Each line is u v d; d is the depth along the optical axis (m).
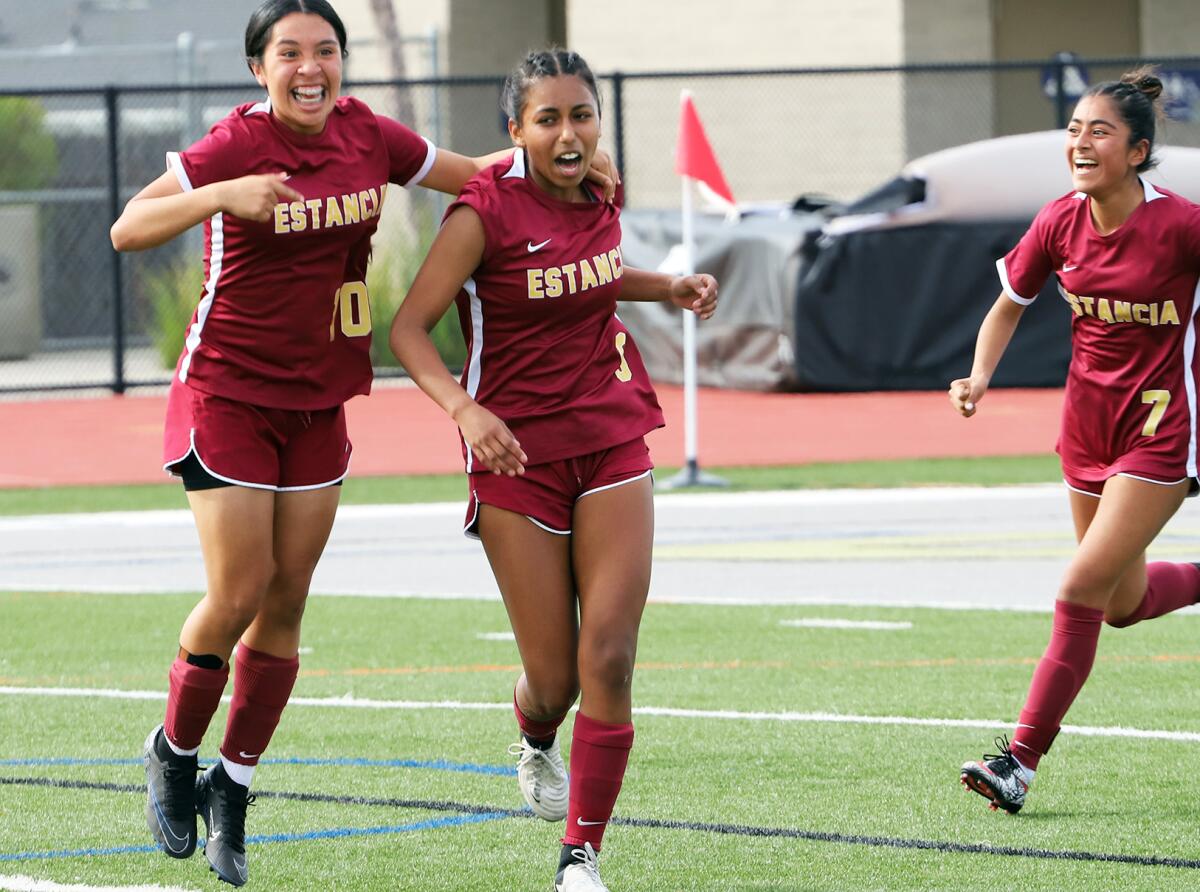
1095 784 21.61
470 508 17.86
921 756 23.12
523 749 19.06
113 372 82.62
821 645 30.62
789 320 72.38
